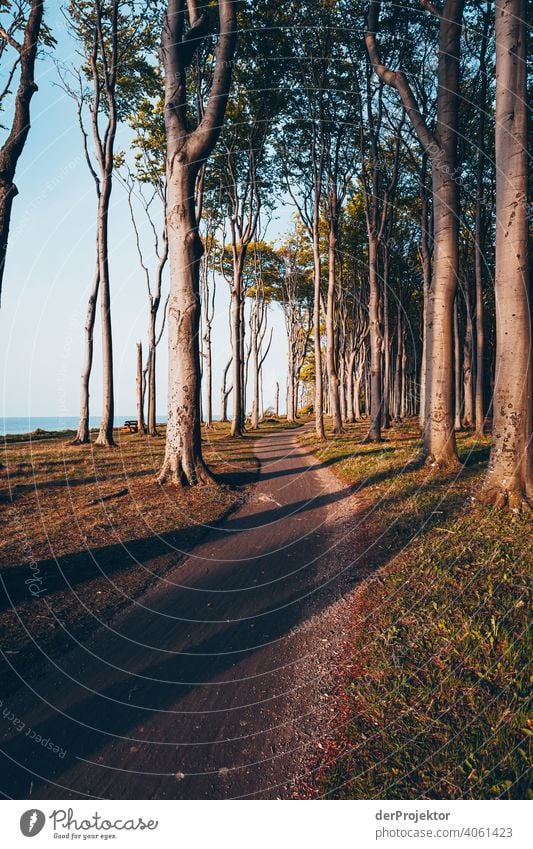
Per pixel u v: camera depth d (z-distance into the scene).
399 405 34.59
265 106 20.23
